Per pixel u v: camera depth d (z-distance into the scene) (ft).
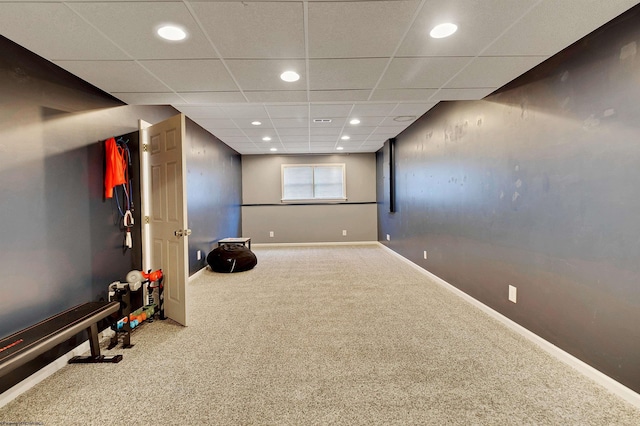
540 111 7.27
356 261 18.20
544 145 7.16
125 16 5.26
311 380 6.17
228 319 9.46
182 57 6.86
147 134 9.98
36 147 6.49
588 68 6.01
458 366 6.62
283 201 24.89
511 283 8.45
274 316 9.68
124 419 5.11
